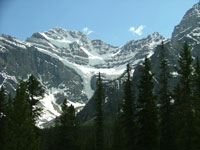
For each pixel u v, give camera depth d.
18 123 43.06
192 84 45.41
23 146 41.66
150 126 43.12
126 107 49.31
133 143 47.34
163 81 48.06
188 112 42.41
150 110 43.06
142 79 45.59
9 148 41.06
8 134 41.91
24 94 45.41
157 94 48.03
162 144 46.25
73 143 58.94
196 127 40.41
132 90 50.88
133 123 48.34
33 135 43.38
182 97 45.16
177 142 42.84
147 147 43.12
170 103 47.38
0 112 48.94
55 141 60.28
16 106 44.03
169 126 46.69
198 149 39.91
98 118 63.69
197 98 43.16
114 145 71.69
